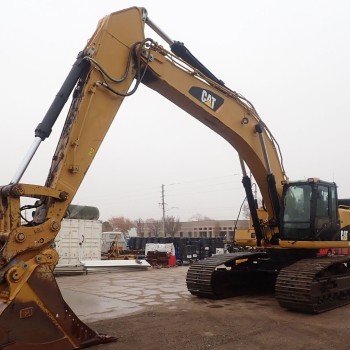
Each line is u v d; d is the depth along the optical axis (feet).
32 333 15.85
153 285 43.78
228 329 22.39
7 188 16.67
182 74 24.94
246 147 29.43
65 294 37.09
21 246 16.33
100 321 24.66
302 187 31.42
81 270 57.11
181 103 26.04
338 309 28.22
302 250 32.83
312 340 20.25
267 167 30.60
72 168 18.84
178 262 82.12
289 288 26.55
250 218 35.91
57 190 18.01
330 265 28.63
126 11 21.81
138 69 21.99
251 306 29.27
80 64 19.92
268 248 33.60
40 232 16.94
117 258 73.15
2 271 15.93
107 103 20.56
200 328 22.63
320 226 31.22
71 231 63.36
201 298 33.22
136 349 18.60
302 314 26.37
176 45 24.59
